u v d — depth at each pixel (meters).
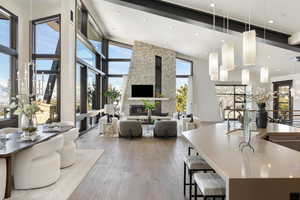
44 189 3.37
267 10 5.41
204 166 2.73
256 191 1.44
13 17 6.37
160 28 9.15
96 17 9.84
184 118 8.25
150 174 4.03
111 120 8.58
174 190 3.33
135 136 7.65
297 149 3.35
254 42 2.88
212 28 6.62
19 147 3.06
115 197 3.11
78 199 3.05
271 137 3.36
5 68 6.10
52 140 3.55
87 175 3.97
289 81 11.80
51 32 7.21
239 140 2.74
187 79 13.09
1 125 5.71
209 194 1.99
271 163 1.77
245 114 2.43
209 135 3.11
